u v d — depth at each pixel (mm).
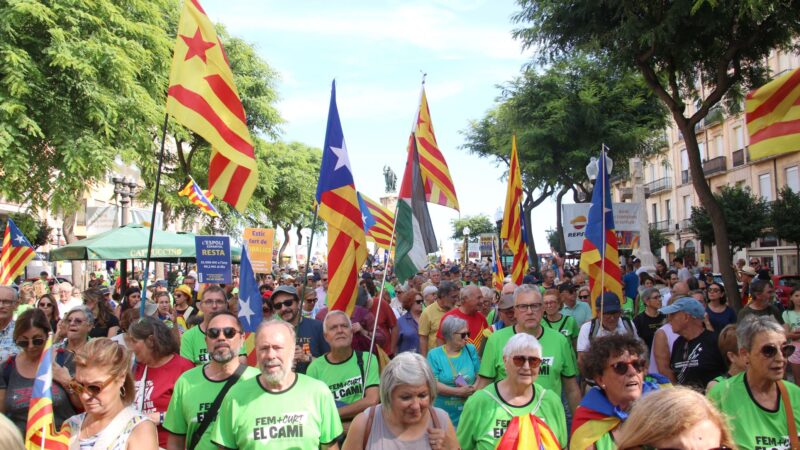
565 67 24844
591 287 7543
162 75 16688
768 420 3838
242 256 6633
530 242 29828
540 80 24797
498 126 29047
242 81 29094
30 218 17625
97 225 19234
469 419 4395
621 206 16531
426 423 3871
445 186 8891
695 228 31062
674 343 6016
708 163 42000
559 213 30109
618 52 13484
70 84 13492
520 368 4277
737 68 12852
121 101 14250
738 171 39031
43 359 3877
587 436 3789
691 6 11172
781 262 36719
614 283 7469
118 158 18438
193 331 6539
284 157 41688
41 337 5047
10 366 5098
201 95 6223
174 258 15648
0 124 12359
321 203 6305
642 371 3818
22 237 10641
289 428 3943
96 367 3576
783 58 31875
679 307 5816
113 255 12164
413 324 8891
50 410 3801
